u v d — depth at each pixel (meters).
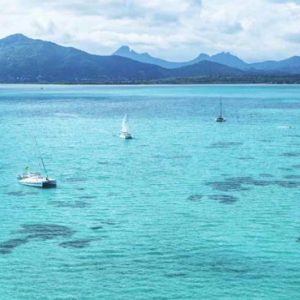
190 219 69.12
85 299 47.38
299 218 69.75
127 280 50.91
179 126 180.50
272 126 179.25
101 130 170.25
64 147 132.88
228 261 55.16
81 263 54.72
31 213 72.88
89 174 98.44
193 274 52.06
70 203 77.94
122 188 86.94
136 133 161.00
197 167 104.44
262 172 99.19
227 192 83.50
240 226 66.25
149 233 63.62
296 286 49.84
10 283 50.47
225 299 47.38
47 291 48.91
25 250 58.25
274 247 59.06
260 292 48.66
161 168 103.56
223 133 160.25
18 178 93.81
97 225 67.00
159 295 48.03
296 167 103.94
